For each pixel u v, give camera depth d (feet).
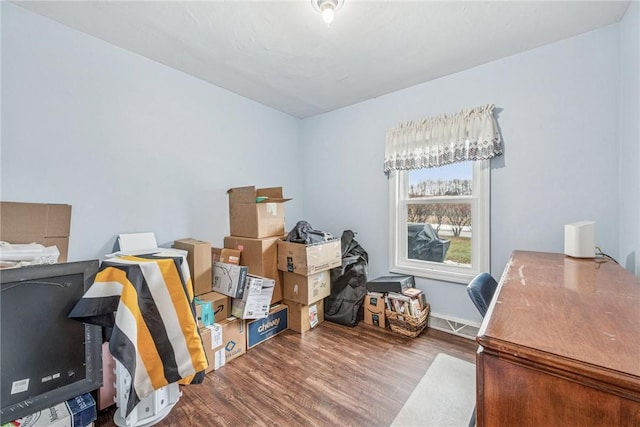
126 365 3.93
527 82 6.81
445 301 8.31
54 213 5.44
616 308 2.89
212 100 8.46
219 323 6.73
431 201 8.70
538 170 6.76
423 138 8.29
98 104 6.15
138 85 6.80
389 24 5.66
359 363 6.60
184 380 5.42
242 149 9.38
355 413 5.00
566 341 2.21
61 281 4.00
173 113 7.50
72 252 5.80
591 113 6.12
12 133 5.09
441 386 5.71
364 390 5.62
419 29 5.85
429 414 4.95
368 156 9.82
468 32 5.99
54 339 3.89
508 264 5.06
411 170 9.08
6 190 5.05
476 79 7.49
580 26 5.88
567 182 6.43
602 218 6.06
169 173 7.46
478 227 7.73
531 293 3.41
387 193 9.41
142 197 6.91
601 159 6.04
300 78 8.09
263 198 8.43
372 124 9.66
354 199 10.25
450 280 8.14
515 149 7.03
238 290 7.01
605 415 1.83
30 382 3.67
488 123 7.16
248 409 5.12
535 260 5.38
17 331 3.62
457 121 7.66
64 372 3.95
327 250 8.45
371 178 9.78
